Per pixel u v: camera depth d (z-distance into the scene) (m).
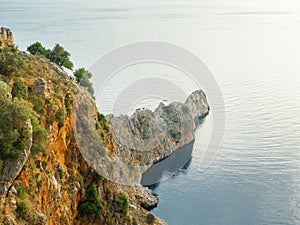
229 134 154.50
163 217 109.88
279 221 106.69
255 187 121.81
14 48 88.62
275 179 126.00
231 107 183.00
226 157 138.12
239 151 142.12
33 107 73.25
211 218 109.38
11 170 59.84
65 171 77.94
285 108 185.88
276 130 160.62
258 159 137.62
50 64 90.50
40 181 68.19
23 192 63.03
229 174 128.50
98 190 85.69
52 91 80.88
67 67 104.94
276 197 116.88
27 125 62.53
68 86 86.81
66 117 80.56
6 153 59.16
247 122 166.50
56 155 76.50
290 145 147.88
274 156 140.00
